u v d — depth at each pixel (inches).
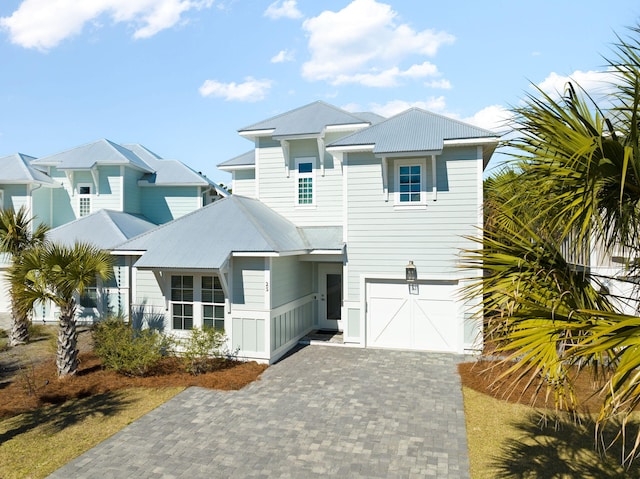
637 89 131.1
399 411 338.0
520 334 146.9
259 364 465.4
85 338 583.2
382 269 540.7
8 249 521.3
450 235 521.3
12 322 554.6
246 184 751.7
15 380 416.5
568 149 141.2
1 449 279.0
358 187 547.8
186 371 437.1
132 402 360.5
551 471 247.4
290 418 325.4
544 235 170.1
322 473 247.4
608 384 111.5
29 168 810.2
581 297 160.9
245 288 476.7
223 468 253.3
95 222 723.4
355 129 615.8
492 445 280.7
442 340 525.7
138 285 510.3
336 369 451.5
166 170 921.5
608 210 151.6
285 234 541.3
